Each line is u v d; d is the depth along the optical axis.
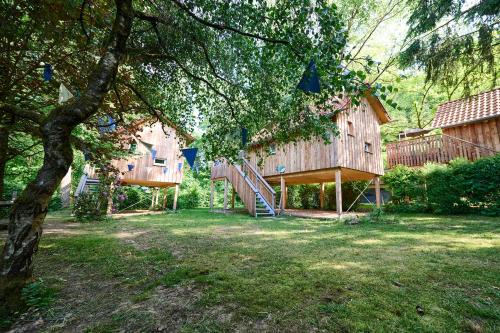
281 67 3.80
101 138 5.16
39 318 2.01
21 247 2.16
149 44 4.22
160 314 2.08
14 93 4.14
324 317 1.98
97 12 3.64
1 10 3.39
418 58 7.09
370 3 16.05
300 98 3.79
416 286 2.56
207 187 22.94
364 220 8.22
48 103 4.70
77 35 3.98
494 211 8.27
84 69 4.37
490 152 10.62
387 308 2.10
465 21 6.44
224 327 1.87
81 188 11.73
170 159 14.38
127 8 2.78
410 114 23.08
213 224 8.26
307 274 2.99
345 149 10.11
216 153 4.52
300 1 2.71
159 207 16.97
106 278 2.97
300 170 11.42
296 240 5.24
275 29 2.97
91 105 2.40
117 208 14.47
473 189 8.66
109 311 2.14
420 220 7.95
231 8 3.29
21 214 2.20
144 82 4.94
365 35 18.38
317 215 10.78
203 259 3.74
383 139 23.41
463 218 7.98
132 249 4.45
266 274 3.01
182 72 4.98
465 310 2.04
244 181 12.32
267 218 10.40
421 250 4.09
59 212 13.54
